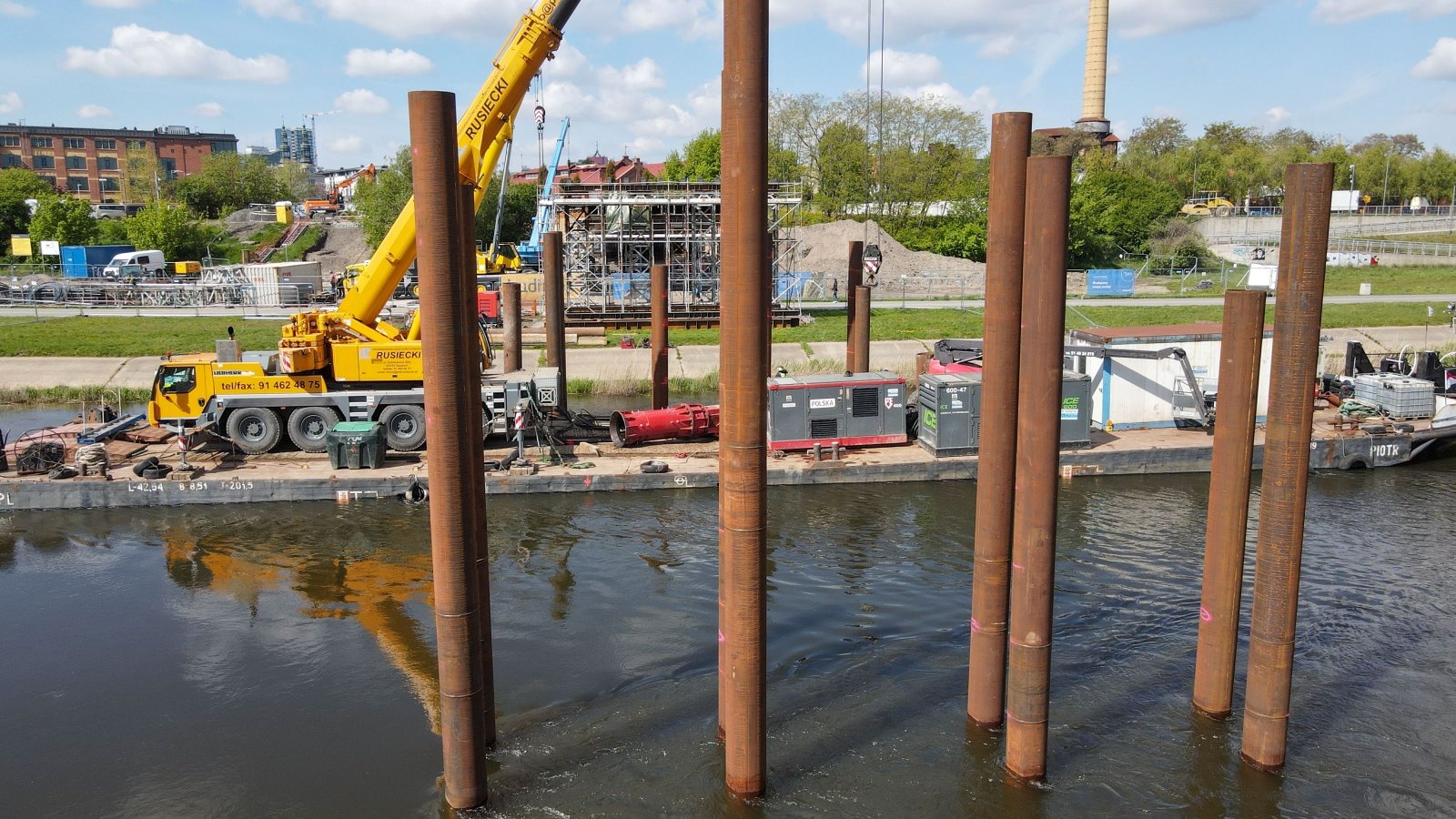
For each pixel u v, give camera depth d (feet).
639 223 165.48
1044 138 315.78
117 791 36.35
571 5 73.77
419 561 59.72
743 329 28.43
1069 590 53.36
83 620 51.62
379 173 299.38
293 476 71.00
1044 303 30.45
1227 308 34.45
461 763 33.32
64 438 82.84
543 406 80.89
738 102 26.99
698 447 80.48
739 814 33.68
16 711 42.29
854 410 77.51
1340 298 172.24
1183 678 43.16
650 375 118.73
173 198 362.33
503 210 282.77
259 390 77.41
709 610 51.57
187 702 42.98
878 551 59.77
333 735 40.09
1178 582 54.34
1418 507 68.08
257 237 295.07
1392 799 34.65
